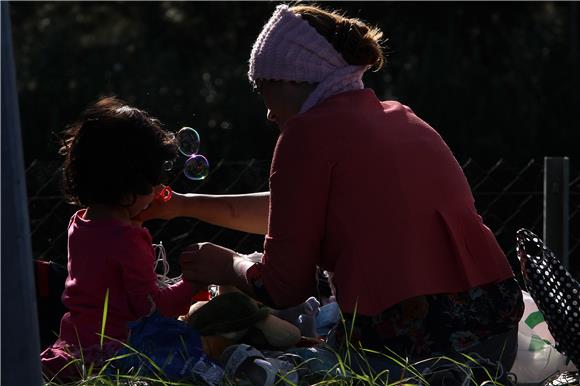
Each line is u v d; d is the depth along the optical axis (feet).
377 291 20.47
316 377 20.94
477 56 114.42
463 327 20.76
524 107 109.29
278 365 20.56
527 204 37.93
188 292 21.90
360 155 20.57
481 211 38.22
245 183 35.32
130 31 127.54
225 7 126.62
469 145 105.29
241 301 21.77
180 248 35.86
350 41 21.58
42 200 34.35
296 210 20.70
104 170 21.76
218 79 115.24
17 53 120.57
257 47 21.98
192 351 20.92
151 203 23.82
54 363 21.17
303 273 21.08
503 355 21.24
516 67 114.93
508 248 38.01
